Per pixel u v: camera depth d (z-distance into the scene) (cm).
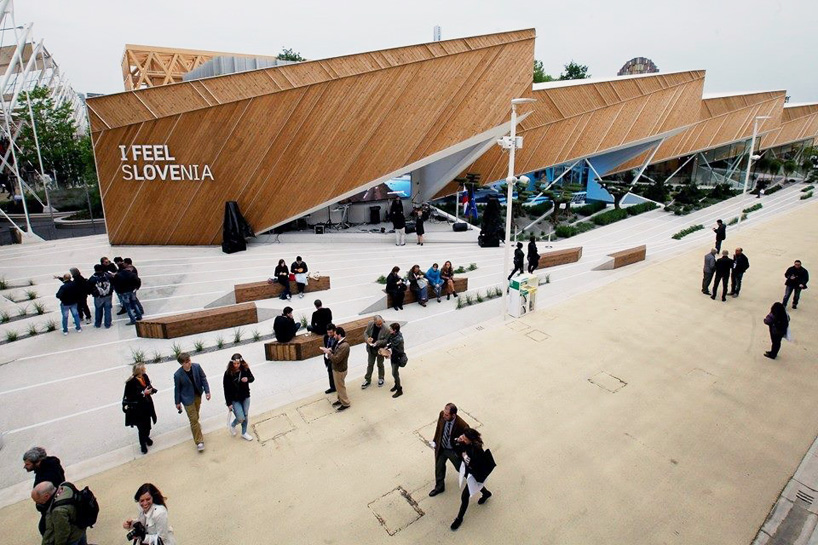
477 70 2145
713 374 1043
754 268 1850
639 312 1405
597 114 3038
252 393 976
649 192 3697
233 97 1969
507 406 917
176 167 2022
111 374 1047
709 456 779
